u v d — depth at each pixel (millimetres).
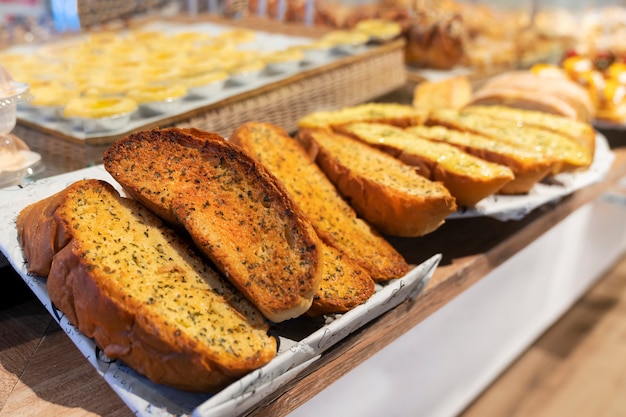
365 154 557
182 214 367
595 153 732
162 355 321
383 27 867
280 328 393
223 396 317
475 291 674
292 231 367
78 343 347
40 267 366
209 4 1052
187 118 559
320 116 630
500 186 536
